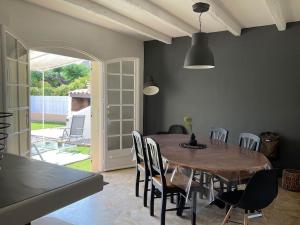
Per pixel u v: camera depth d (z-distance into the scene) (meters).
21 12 3.46
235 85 4.85
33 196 0.74
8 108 3.04
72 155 6.43
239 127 4.85
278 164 4.52
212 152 3.03
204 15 3.91
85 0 3.34
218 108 5.05
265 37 4.52
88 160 5.95
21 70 3.45
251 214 2.97
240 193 2.57
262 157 2.83
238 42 4.77
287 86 4.38
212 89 5.10
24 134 3.51
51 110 12.03
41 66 7.91
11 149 3.12
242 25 4.53
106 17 3.72
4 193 0.76
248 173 2.51
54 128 9.70
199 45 3.28
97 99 5.02
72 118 7.62
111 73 5.12
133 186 4.13
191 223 2.90
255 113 4.68
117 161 5.21
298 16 3.98
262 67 4.57
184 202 3.11
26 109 3.55
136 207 3.36
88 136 8.48
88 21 4.46
